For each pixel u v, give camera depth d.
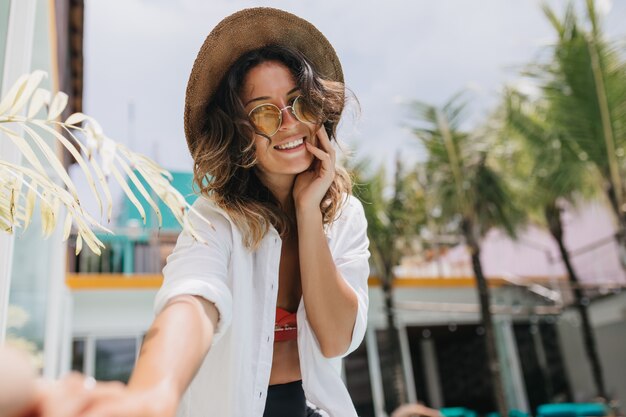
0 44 1.87
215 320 0.78
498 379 8.75
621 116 6.73
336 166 1.41
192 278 0.82
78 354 8.59
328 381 1.20
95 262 10.15
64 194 1.08
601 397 9.88
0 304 1.82
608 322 12.09
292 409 1.22
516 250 13.05
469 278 11.90
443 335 14.73
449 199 9.20
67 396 0.32
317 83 1.30
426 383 16.34
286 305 1.33
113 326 8.89
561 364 12.23
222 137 1.25
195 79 1.28
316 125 1.23
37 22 3.05
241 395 1.02
